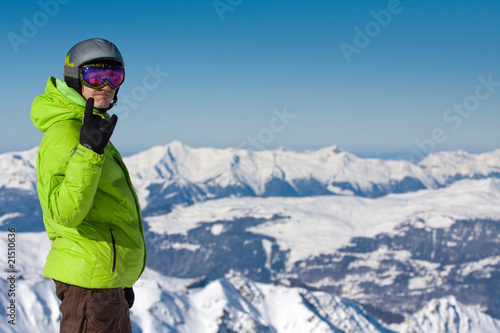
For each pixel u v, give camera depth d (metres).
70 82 4.28
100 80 4.19
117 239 4.29
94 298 4.18
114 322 4.27
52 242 4.43
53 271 4.19
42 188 4.02
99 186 4.25
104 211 4.28
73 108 4.24
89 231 4.18
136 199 4.68
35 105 4.33
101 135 3.72
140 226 4.69
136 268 4.45
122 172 4.58
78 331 4.15
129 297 4.69
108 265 4.18
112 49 4.30
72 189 3.68
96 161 3.72
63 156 3.93
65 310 4.23
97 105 4.34
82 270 4.12
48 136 4.06
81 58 4.16
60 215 3.78
